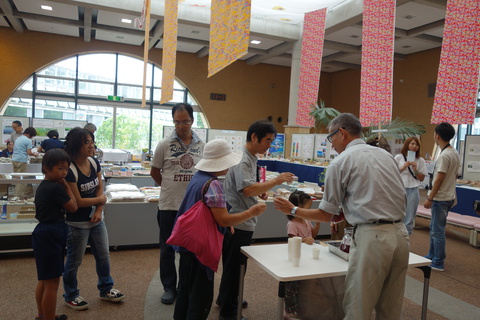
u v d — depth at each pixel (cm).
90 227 260
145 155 873
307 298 243
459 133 1123
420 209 600
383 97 594
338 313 240
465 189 565
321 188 552
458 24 455
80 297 273
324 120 762
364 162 188
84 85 1318
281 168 927
